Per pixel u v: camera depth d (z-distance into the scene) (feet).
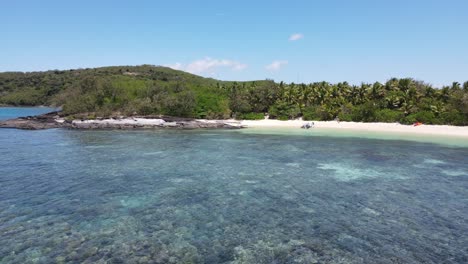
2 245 48.21
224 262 44.04
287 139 177.27
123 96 294.25
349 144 157.89
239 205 66.95
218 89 335.06
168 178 87.81
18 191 74.59
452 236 53.16
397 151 136.46
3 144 147.02
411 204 68.49
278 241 50.60
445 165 107.96
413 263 44.52
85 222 57.16
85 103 278.26
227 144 155.02
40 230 53.62
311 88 327.88
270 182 85.05
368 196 73.82
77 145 145.89
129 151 130.82
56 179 85.40
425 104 252.62
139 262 43.91
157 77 547.08
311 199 71.41
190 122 248.52
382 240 51.37
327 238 51.90
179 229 54.65
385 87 295.89
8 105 503.20
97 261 43.93
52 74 602.03
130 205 66.08
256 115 300.40
